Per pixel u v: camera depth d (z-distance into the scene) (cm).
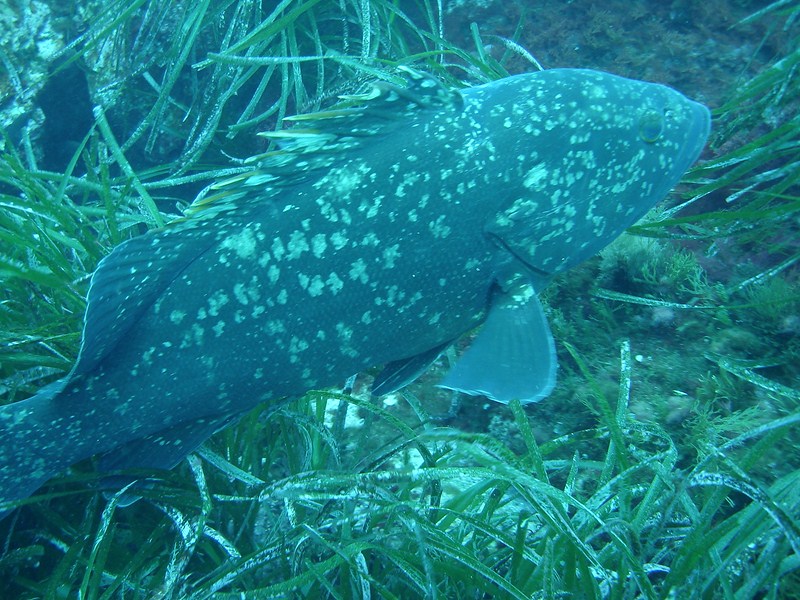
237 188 60
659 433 70
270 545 64
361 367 68
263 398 67
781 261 85
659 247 87
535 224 67
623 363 73
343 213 61
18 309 81
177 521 67
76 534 72
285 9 110
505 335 67
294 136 59
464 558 58
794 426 71
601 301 88
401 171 62
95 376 62
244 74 105
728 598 57
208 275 61
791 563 59
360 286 63
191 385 63
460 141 63
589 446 79
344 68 107
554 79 67
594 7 110
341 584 64
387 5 106
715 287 84
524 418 65
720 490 61
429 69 103
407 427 70
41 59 117
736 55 104
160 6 110
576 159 67
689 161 72
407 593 66
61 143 129
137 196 106
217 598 61
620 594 59
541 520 68
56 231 85
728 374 77
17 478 64
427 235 63
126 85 114
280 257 61
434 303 66
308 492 66
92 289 58
